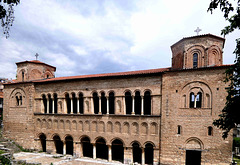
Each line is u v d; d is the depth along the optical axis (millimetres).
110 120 23641
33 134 28281
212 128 18719
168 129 20469
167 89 21062
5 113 31266
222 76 18750
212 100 18984
